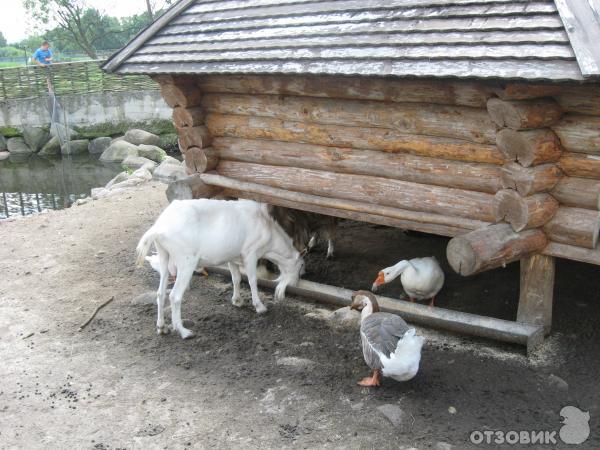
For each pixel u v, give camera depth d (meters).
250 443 3.00
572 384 3.36
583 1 3.01
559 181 3.35
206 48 4.40
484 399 3.28
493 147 3.48
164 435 3.09
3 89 14.90
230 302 4.64
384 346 3.14
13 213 9.91
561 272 4.78
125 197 8.02
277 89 4.25
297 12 4.27
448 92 3.45
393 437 3.00
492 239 3.22
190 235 3.93
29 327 4.37
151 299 4.69
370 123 3.92
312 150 4.34
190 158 4.96
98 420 3.24
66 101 14.93
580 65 2.67
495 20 3.21
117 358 3.89
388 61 3.31
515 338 3.65
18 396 3.49
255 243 4.27
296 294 4.63
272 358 3.81
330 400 3.33
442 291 4.63
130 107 15.36
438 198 3.79
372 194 4.08
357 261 5.32
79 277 5.30
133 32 28.02
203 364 3.78
